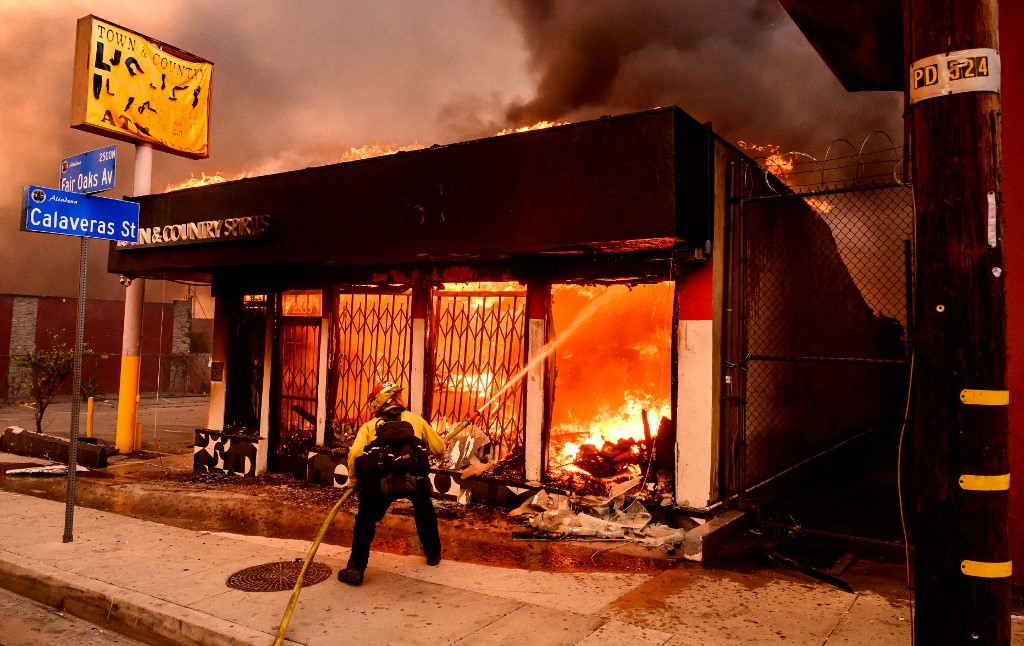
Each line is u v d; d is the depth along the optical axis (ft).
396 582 15.97
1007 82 15.48
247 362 33.32
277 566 17.04
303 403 30.86
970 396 8.32
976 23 8.49
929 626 8.56
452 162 21.74
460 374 26.18
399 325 27.84
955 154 8.45
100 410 70.74
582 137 19.11
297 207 25.88
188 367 100.17
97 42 35.83
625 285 22.50
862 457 38.06
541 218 19.76
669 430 22.39
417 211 22.49
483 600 14.70
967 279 8.35
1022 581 15.19
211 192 29.25
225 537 20.02
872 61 26.53
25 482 29.58
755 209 24.39
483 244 20.88
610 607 14.32
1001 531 8.34
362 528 16.06
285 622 12.51
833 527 22.34
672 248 20.35
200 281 37.83
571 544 19.77
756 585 15.88
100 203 20.15
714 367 20.56
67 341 88.07
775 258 26.76
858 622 13.55
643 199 18.04
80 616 15.28
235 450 32.27
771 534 20.38
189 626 13.32
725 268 21.53
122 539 19.54
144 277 36.01
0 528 20.66
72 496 19.33
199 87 41.45
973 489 8.30
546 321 23.71
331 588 15.44
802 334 30.12
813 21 23.56
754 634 12.90
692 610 14.17
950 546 8.40
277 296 31.81
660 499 21.08
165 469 33.78
